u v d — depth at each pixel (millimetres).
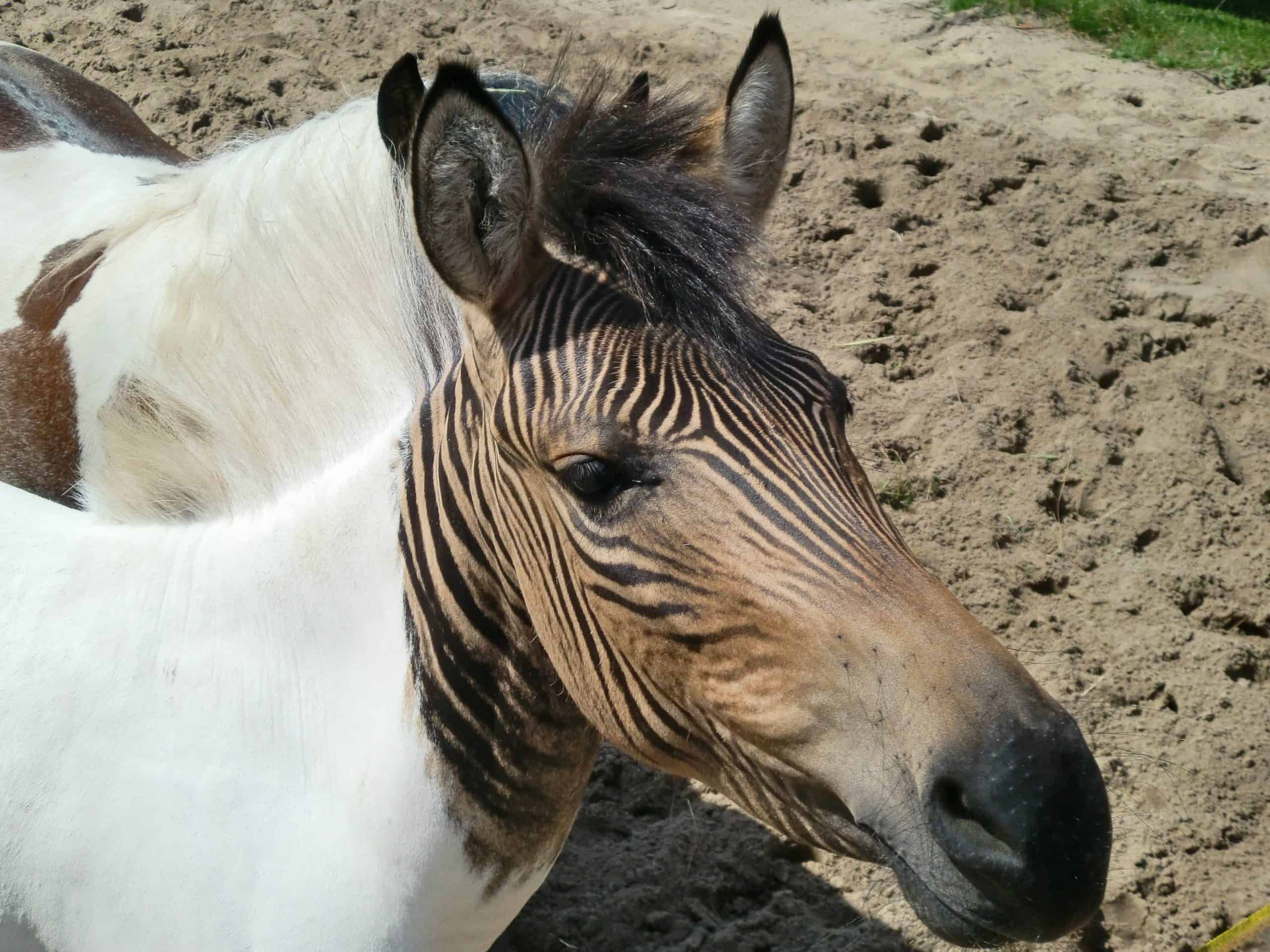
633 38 7043
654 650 1731
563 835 2230
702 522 1636
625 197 1736
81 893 1974
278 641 2016
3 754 1988
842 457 1727
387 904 1968
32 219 3369
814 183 5805
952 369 4910
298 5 6867
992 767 1461
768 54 1974
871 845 1642
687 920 3170
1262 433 4855
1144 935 3184
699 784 3514
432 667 1985
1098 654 3936
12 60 3953
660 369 1663
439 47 6594
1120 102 7188
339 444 2086
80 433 2820
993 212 5836
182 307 2184
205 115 5832
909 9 8352
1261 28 8609
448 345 2047
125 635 2029
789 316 5055
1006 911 1488
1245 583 4230
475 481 1908
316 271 2051
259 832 1941
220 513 2154
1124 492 4508
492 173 1697
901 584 1608
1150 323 5305
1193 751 3631
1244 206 6074
